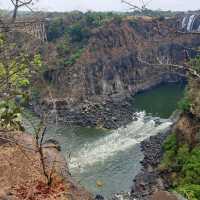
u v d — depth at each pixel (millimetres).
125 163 52312
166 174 47406
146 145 58719
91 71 99625
